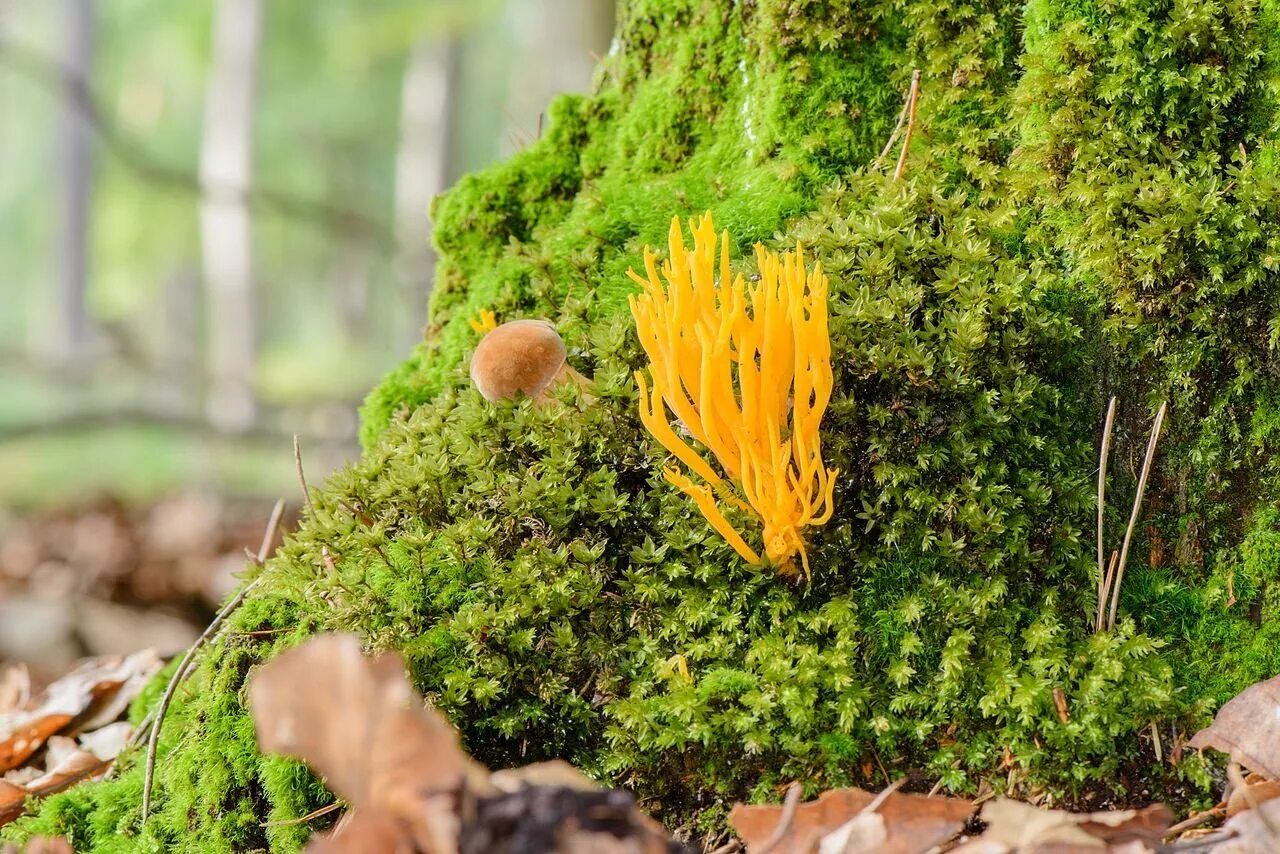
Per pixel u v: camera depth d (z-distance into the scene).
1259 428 0.68
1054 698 0.66
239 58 4.29
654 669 0.67
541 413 0.69
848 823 0.64
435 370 0.73
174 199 4.43
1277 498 0.68
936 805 0.64
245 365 4.26
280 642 0.68
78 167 4.21
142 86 5.59
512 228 0.75
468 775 0.62
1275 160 0.68
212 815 0.68
